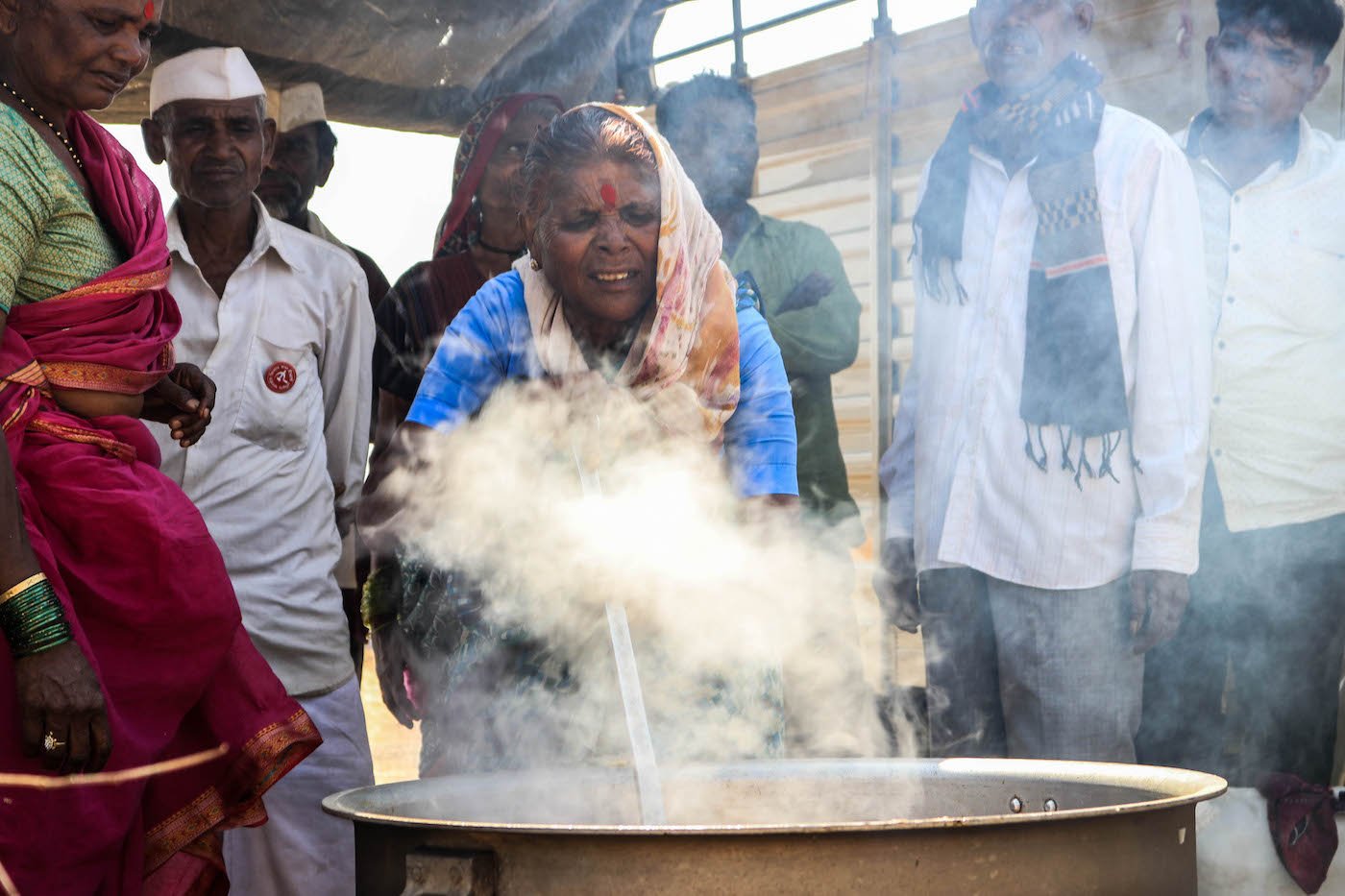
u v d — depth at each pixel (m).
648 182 1.85
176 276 2.67
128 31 1.75
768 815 1.78
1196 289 2.56
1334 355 2.68
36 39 1.72
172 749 1.83
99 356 1.72
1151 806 1.33
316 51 3.51
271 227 2.76
